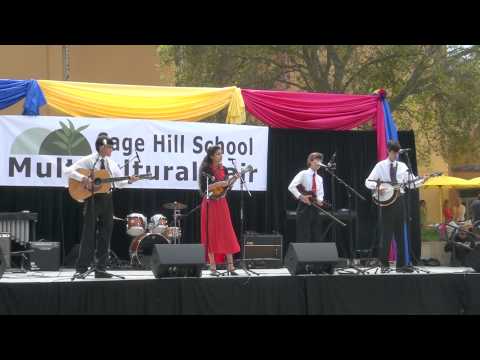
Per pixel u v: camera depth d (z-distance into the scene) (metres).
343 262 10.38
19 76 15.41
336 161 11.80
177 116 10.91
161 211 11.35
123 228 11.22
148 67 18.42
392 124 11.52
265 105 11.17
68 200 10.97
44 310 7.31
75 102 10.59
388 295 8.33
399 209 9.08
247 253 10.29
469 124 16.88
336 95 11.40
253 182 11.12
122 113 10.74
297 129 11.57
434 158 22.08
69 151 10.43
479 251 9.17
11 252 9.38
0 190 10.70
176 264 7.79
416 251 11.73
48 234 10.81
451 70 16.72
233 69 16.67
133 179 8.07
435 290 8.46
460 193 20.91
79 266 8.01
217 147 8.84
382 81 16.52
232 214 11.50
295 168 11.64
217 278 7.87
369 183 9.14
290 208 11.64
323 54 17.62
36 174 10.31
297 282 8.13
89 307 7.46
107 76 17.80
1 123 10.22
